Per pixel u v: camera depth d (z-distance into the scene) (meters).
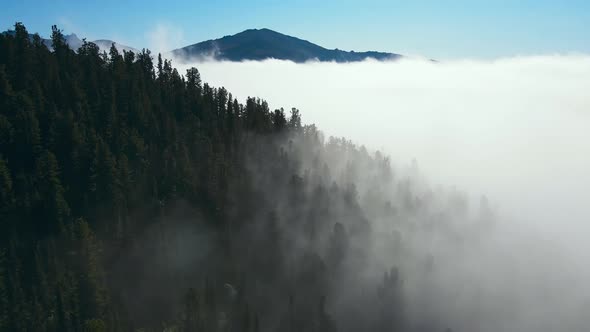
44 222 92.94
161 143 127.69
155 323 95.75
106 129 118.69
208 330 94.31
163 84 163.25
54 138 106.88
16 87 120.88
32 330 80.25
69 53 149.38
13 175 99.50
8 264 84.94
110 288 94.69
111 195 100.62
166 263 102.31
